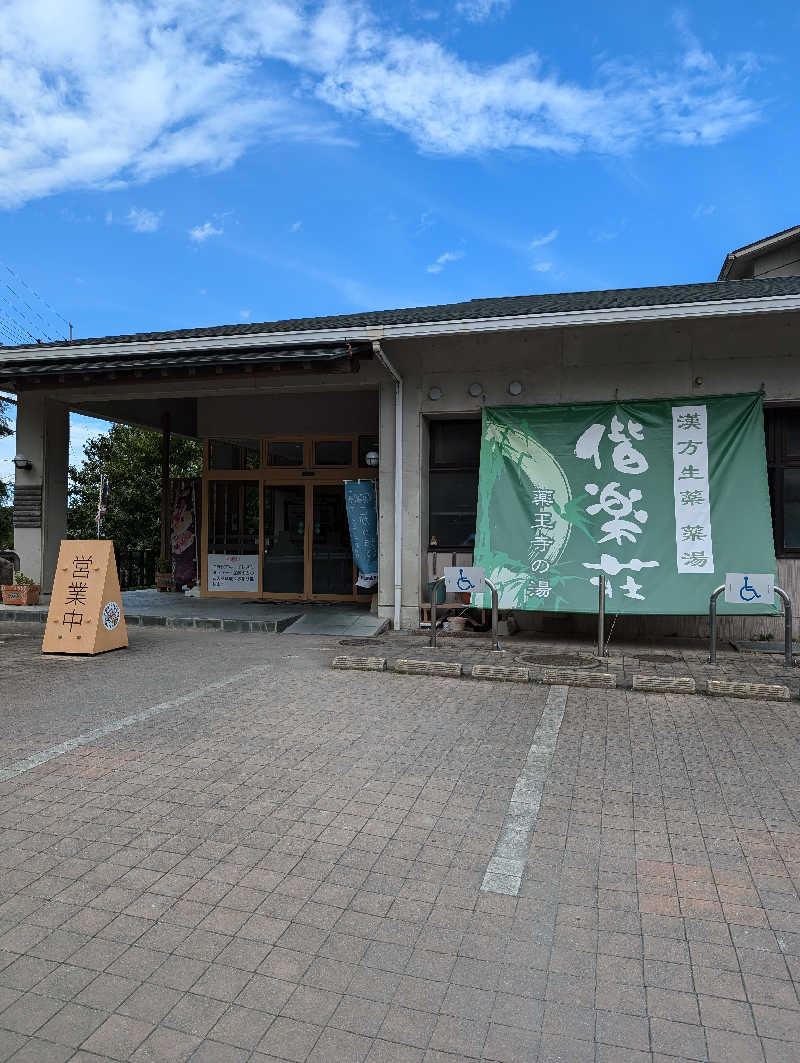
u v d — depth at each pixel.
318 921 3.04
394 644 9.19
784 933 2.97
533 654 8.43
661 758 5.01
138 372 10.28
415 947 2.87
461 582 8.73
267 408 14.05
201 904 3.15
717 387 9.28
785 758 5.01
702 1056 2.30
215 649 8.94
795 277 12.53
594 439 9.52
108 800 4.21
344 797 4.30
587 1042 2.36
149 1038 2.37
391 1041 2.36
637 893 3.28
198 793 4.33
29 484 12.29
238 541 14.17
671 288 12.32
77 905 3.13
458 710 6.18
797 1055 2.31
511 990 2.62
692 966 2.76
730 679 6.96
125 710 6.10
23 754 4.97
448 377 10.20
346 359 9.54
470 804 4.22
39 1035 2.37
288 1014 2.48
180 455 25.31
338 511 13.74
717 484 9.07
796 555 9.34
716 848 3.70
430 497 10.73
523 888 3.31
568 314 8.70
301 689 6.88
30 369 10.59
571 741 5.37
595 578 9.17
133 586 16.97
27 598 11.80
